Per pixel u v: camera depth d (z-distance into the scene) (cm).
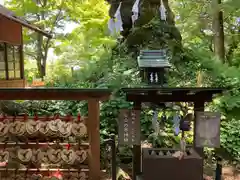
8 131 319
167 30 769
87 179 329
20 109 582
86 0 1055
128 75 626
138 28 760
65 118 329
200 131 321
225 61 1030
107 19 911
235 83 675
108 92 306
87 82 699
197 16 1051
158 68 338
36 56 1157
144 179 326
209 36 1123
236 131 543
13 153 326
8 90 299
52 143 334
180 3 1084
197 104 323
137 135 323
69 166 350
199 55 837
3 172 338
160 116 430
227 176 431
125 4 778
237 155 502
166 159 325
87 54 934
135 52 741
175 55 742
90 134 318
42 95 308
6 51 668
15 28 714
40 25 1047
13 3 1065
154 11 771
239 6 891
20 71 752
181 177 325
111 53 838
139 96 320
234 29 1123
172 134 490
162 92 319
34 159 321
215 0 932
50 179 326
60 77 859
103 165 459
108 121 543
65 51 991
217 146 321
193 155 330
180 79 650
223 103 627
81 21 1025
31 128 318
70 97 310
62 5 1056
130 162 468
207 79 679
